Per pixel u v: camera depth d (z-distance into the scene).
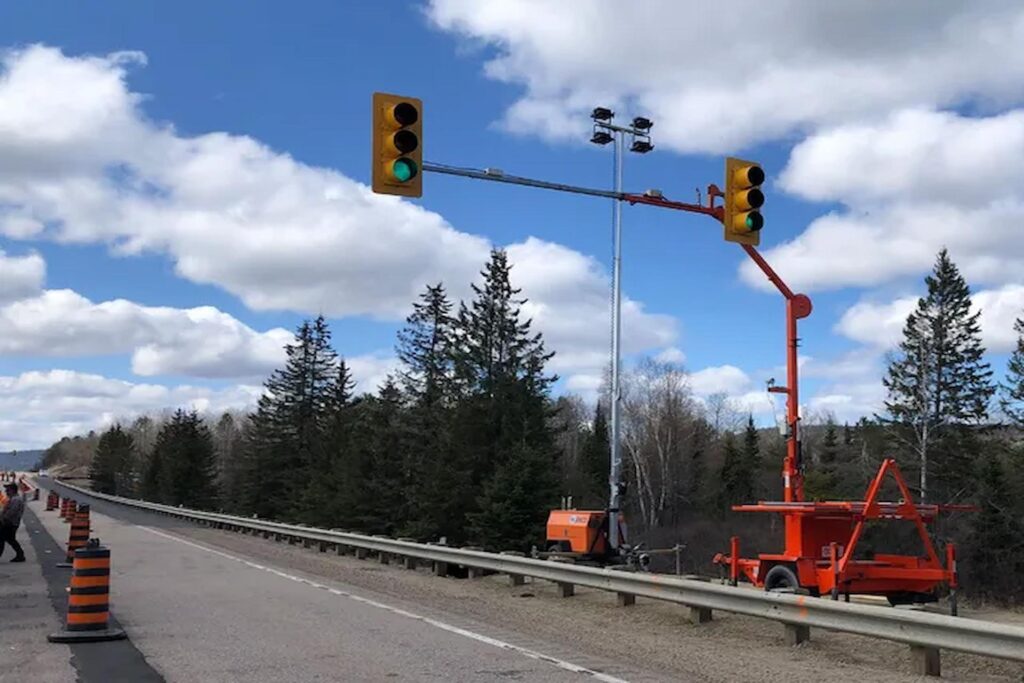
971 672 8.79
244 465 72.38
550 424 45.25
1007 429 51.25
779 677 8.62
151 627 11.66
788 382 14.27
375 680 8.41
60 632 10.64
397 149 11.66
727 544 58.09
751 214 13.91
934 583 12.86
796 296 14.40
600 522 20.92
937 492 50.00
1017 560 44.03
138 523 47.06
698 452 79.94
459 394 40.75
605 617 12.77
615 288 29.20
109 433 148.00
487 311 40.84
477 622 12.30
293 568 21.11
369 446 48.12
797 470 13.97
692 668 9.09
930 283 52.88
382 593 16.03
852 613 9.24
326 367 68.81
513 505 35.09
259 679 8.45
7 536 21.64
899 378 52.59
